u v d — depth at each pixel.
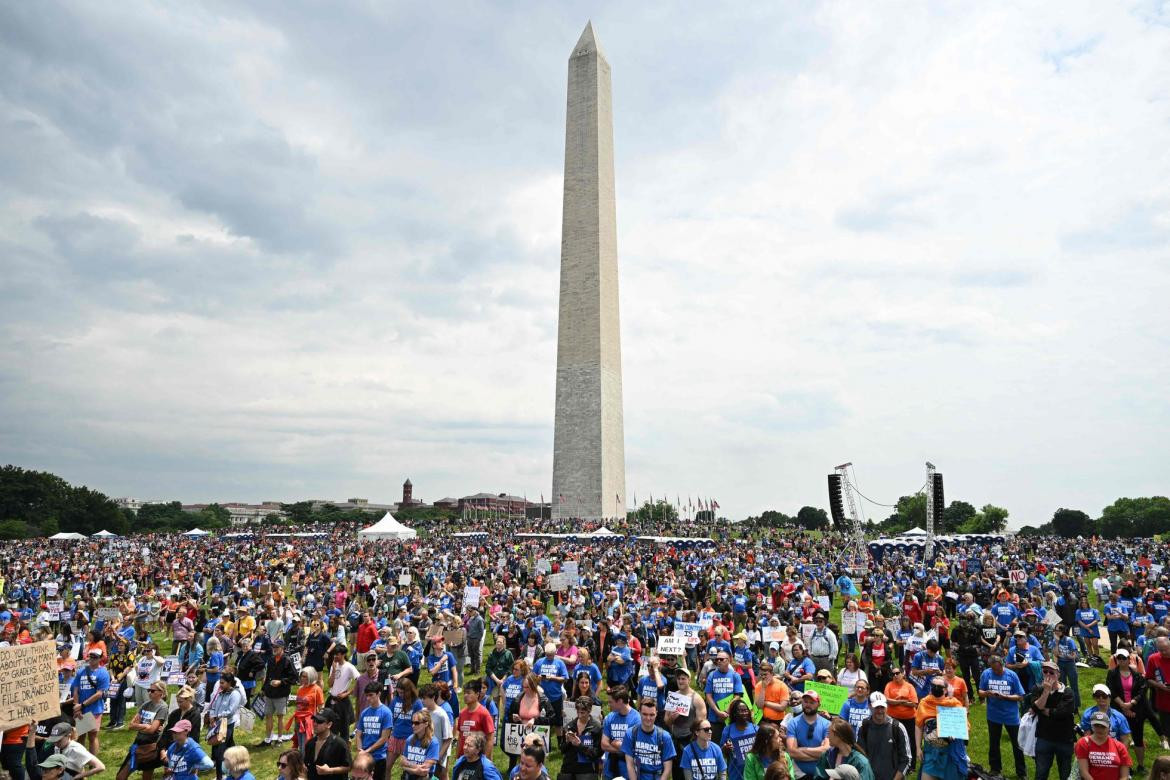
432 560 48.97
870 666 16.17
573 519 78.75
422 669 22.92
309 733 13.73
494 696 15.93
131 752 11.88
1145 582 30.61
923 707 12.02
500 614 21.58
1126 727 10.60
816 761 10.03
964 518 157.88
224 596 33.69
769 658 17.00
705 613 19.64
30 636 19.61
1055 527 139.12
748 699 14.05
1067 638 18.03
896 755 10.27
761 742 9.34
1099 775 10.23
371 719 11.81
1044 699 12.25
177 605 28.91
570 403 81.81
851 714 11.44
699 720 10.30
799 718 10.61
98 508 139.38
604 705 17.45
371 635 21.03
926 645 15.16
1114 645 22.67
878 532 108.50
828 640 17.11
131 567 47.94
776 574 38.31
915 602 21.67
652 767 10.11
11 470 131.88
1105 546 66.81
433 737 10.95
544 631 20.67
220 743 13.48
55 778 11.00
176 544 79.19
